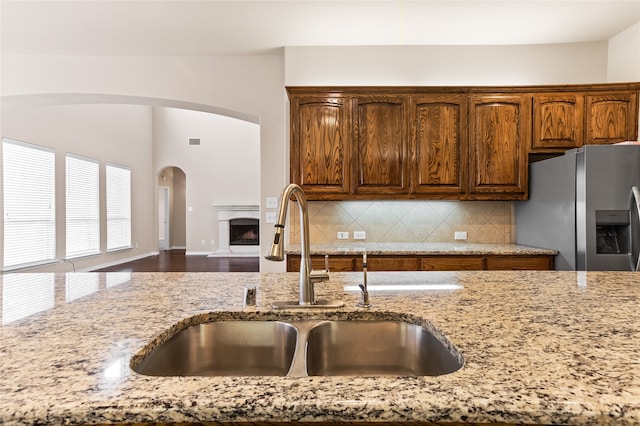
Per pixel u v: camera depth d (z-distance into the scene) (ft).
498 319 3.14
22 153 17.56
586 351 2.38
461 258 9.83
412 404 1.76
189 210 32.94
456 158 10.54
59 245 20.01
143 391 1.88
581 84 10.32
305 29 10.71
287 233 11.90
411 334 3.36
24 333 2.82
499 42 11.44
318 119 10.59
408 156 10.55
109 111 25.20
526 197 10.52
